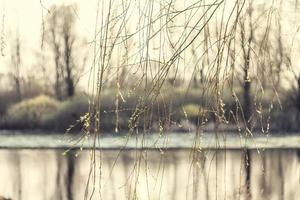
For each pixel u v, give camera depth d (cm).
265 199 1208
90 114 304
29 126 2770
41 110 2620
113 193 902
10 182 1647
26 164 2012
